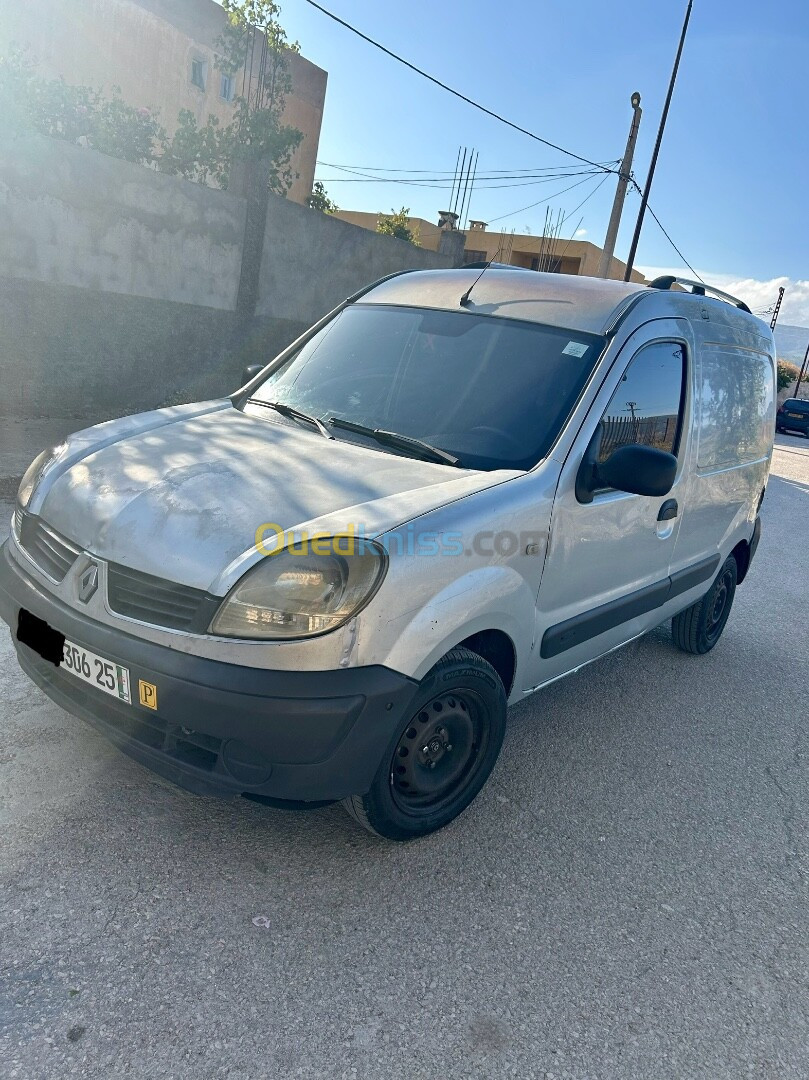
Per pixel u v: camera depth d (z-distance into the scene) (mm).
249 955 2230
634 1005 2283
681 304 3885
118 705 2410
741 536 4984
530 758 3584
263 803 2432
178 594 2322
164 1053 1904
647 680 4691
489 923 2510
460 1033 2094
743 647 5516
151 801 2785
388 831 2684
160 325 10008
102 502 2584
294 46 12477
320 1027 2043
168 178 9547
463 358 3348
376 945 2346
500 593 2691
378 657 2346
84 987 2047
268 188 11117
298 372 3637
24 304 8461
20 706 3242
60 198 8477
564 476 2965
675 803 3393
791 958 2582
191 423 3256
